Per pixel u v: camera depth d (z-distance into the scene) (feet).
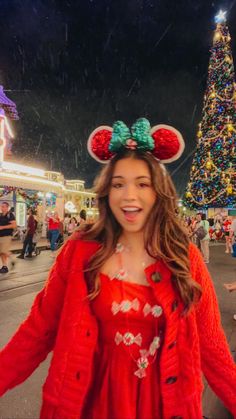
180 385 3.97
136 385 4.05
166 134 4.67
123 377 4.04
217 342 4.38
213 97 93.81
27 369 4.39
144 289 4.16
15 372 4.31
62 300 4.41
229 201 92.17
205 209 98.12
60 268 4.43
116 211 4.37
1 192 57.72
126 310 4.09
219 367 4.34
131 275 4.23
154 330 4.12
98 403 4.03
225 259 44.65
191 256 4.38
